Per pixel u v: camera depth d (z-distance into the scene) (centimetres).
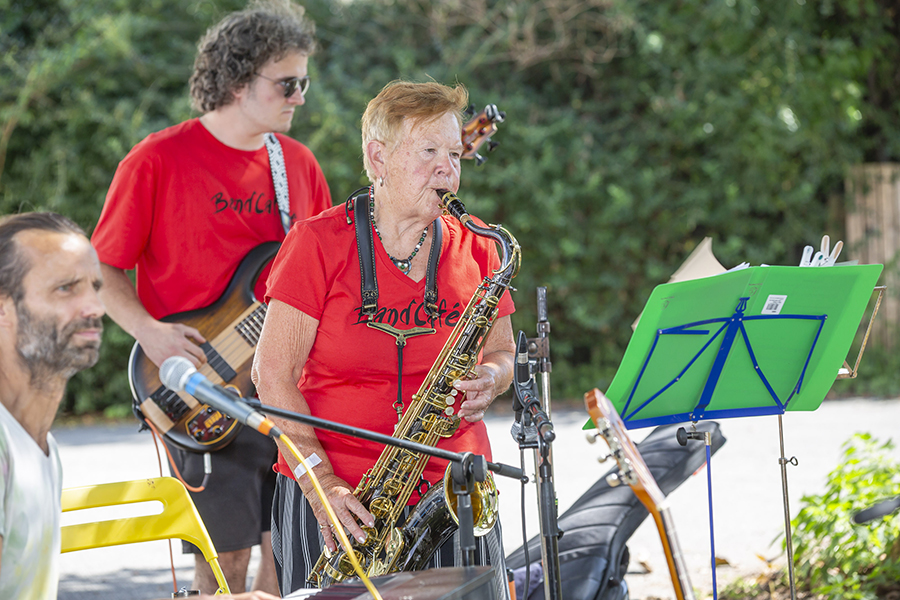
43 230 412
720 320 603
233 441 800
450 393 612
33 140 2438
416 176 594
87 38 2380
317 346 614
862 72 2658
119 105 2361
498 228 624
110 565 1202
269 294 608
